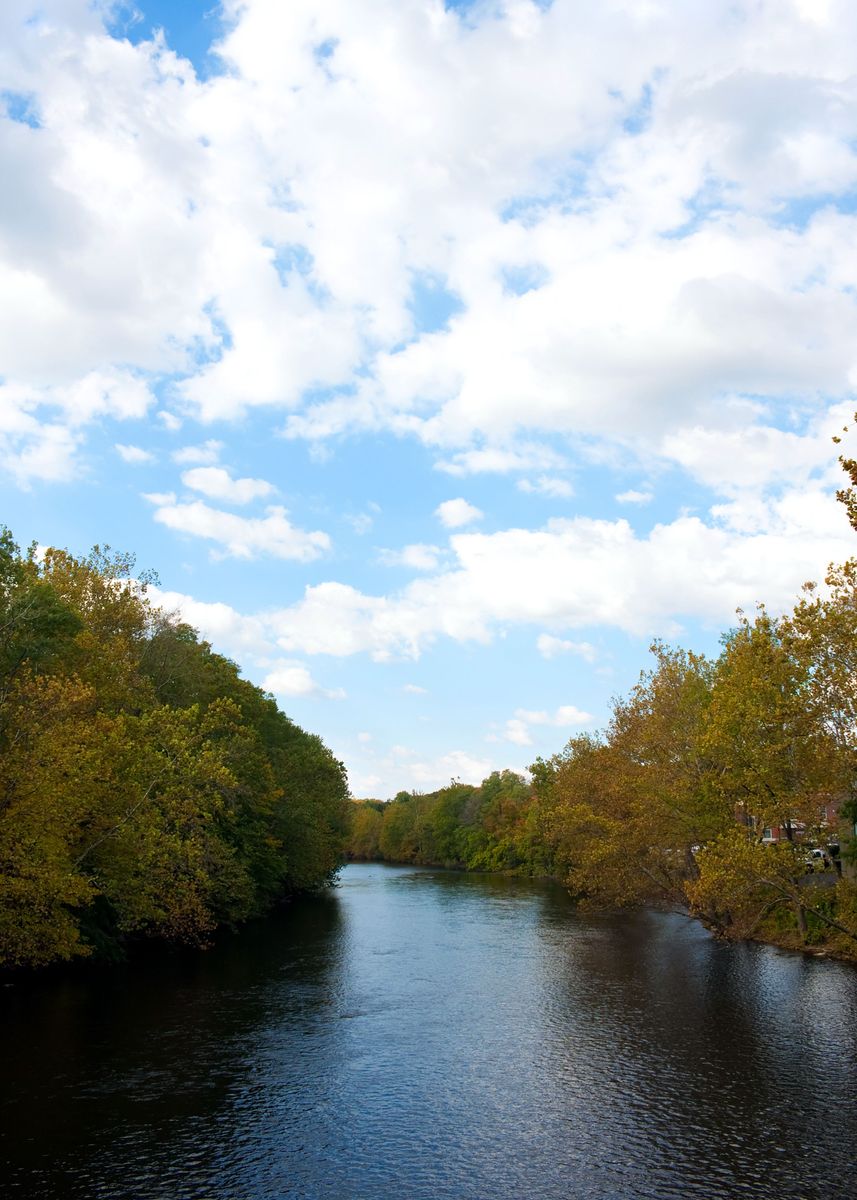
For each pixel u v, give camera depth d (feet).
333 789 319.47
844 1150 57.31
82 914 124.16
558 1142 58.95
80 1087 69.36
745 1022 91.30
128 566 175.63
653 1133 60.44
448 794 545.03
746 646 130.31
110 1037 84.89
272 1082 71.61
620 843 167.43
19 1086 69.51
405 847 572.10
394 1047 82.58
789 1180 52.80
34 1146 57.26
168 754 138.62
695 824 153.89
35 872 94.22
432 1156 56.54
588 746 260.83
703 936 162.81
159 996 104.99
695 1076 73.31
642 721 175.22
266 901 207.00
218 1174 53.36
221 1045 82.69
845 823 128.98
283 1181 52.49
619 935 165.48
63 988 109.70
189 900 136.36
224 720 153.89
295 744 289.94
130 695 148.15
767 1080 72.02
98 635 158.30
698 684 165.07
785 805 111.65
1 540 114.21
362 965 130.00
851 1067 75.25
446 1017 94.94
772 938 147.64
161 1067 75.31
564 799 234.58
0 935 97.19
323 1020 93.30
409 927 180.96
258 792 201.26
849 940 127.65
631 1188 51.65
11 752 97.91
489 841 472.44
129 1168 53.93
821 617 102.94
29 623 112.88
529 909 220.84
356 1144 58.49
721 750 131.23
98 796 114.73
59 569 160.56
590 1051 81.00
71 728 104.01
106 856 120.57
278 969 126.00
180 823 139.85
